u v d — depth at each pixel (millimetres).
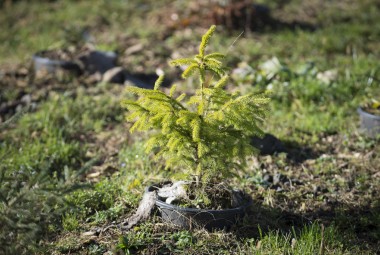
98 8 15305
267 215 6102
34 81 10156
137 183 6508
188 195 5734
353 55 11430
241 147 5496
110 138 8320
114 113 9039
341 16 14508
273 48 11938
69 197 6164
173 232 5578
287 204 6410
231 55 11453
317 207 6402
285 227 5941
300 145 8008
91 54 10625
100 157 7711
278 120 8727
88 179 7035
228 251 5336
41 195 4859
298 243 5352
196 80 10180
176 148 5480
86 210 6070
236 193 5883
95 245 5414
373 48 12273
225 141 5477
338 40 12344
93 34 13242
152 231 5582
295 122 8672
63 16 14773
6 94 9594
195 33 12852
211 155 5484
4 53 12516
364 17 14281
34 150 7570
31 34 13805
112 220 5895
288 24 13836
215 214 5539
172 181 6176
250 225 5758
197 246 5367
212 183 5828
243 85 9867
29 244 4664
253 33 13008
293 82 9586
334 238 5586
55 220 4801
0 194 4684
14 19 14867
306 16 14531
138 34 13023
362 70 10367
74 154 7723
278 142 7777
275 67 10062
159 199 5797
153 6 15352
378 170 7266
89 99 9281
